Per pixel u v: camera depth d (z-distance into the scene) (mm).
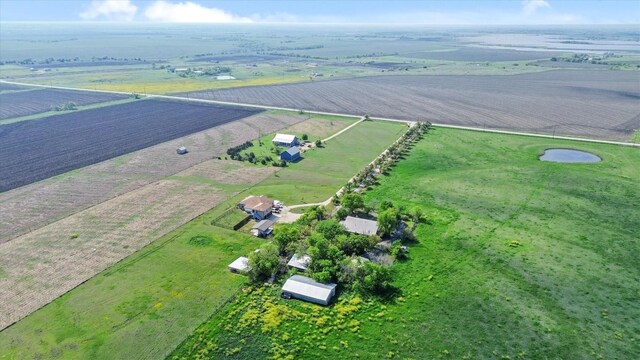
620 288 60188
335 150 122812
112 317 55562
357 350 50281
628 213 81625
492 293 59625
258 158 115562
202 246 71938
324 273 60688
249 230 77562
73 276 64188
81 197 92000
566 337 51594
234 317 55781
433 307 57156
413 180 99375
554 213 82250
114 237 75062
